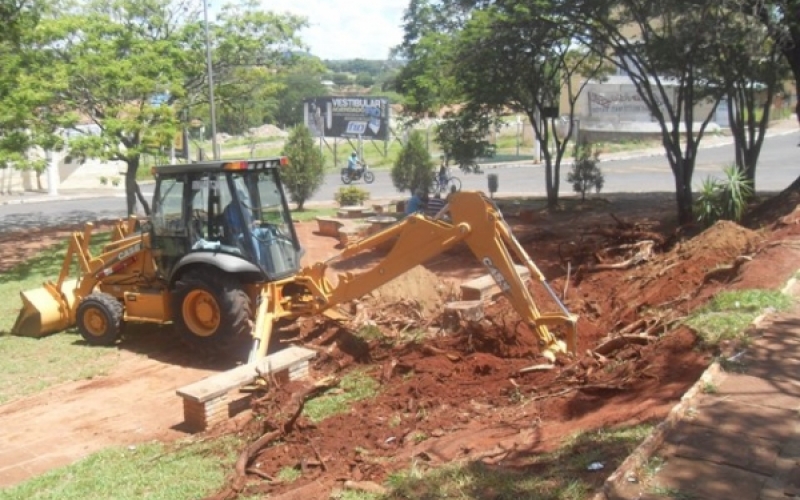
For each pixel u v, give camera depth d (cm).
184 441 759
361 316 1059
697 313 802
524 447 576
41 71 1677
